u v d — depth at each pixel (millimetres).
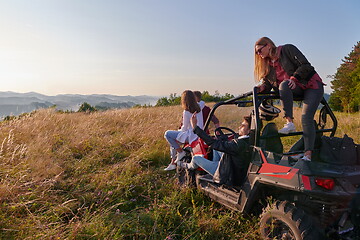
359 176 2828
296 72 3307
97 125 10102
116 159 6805
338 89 53656
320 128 3973
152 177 5500
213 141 3703
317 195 2643
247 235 3359
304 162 2852
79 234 3270
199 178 4473
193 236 3490
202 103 6543
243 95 3805
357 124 9531
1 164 5309
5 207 3863
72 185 5078
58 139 7887
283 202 2969
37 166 5656
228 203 3805
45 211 4039
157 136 8500
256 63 3783
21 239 3197
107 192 4676
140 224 3734
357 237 2979
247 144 3629
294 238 2781
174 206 4113
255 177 3299
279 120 10242
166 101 39906
